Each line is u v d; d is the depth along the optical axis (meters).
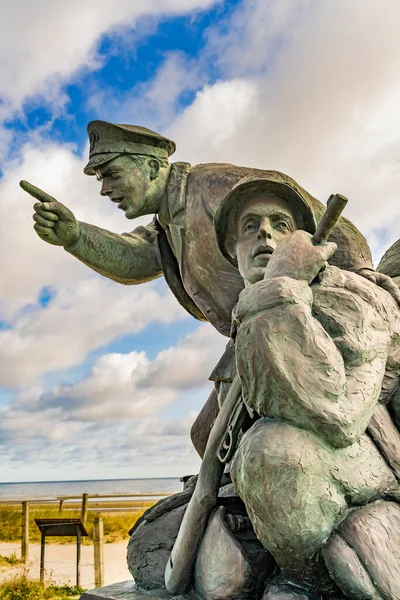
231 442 2.17
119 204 3.35
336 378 1.83
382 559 1.78
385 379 2.15
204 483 2.21
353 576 1.78
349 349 1.92
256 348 1.84
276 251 2.06
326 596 1.90
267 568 2.06
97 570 9.10
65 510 21.20
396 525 1.86
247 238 2.46
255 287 1.91
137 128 3.31
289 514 1.79
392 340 2.12
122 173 3.28
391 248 2.89
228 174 3.12
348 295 2.00
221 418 2.23
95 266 3.54
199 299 3.19
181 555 2.20
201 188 3.17
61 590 9.14
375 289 2.13
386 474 1.95
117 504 29.12
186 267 3.22
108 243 3.52
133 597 2.30
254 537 2.13
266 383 1.85
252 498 1.83
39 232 3.39
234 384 2.25
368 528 1.82
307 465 1.80
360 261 2.73
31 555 12.52
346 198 1.95
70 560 11.84
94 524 9.29
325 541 1.83
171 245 3.40
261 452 1.82
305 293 1.91
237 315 1.91
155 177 3.29
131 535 2.53
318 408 1.80
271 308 1.87
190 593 2.21
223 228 2.59
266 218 2.44
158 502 2.55
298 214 2.49
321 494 1.81
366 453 1.94
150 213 3.36
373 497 1.91
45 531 9.87
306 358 1.82
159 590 2.36
